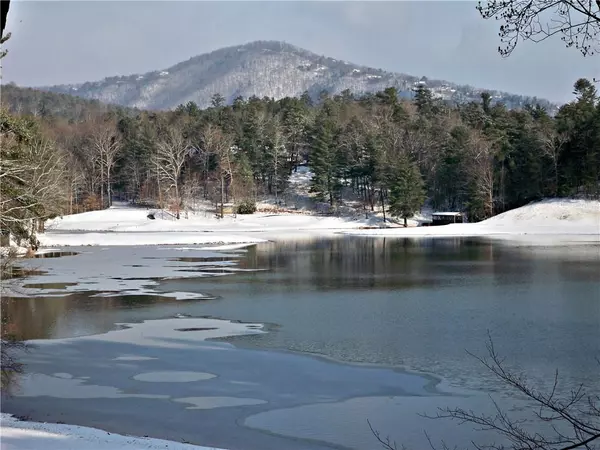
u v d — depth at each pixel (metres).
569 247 63.59
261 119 136.50
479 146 101.06
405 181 99.50
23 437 13.30
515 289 37.62
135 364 22.48
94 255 59.25
